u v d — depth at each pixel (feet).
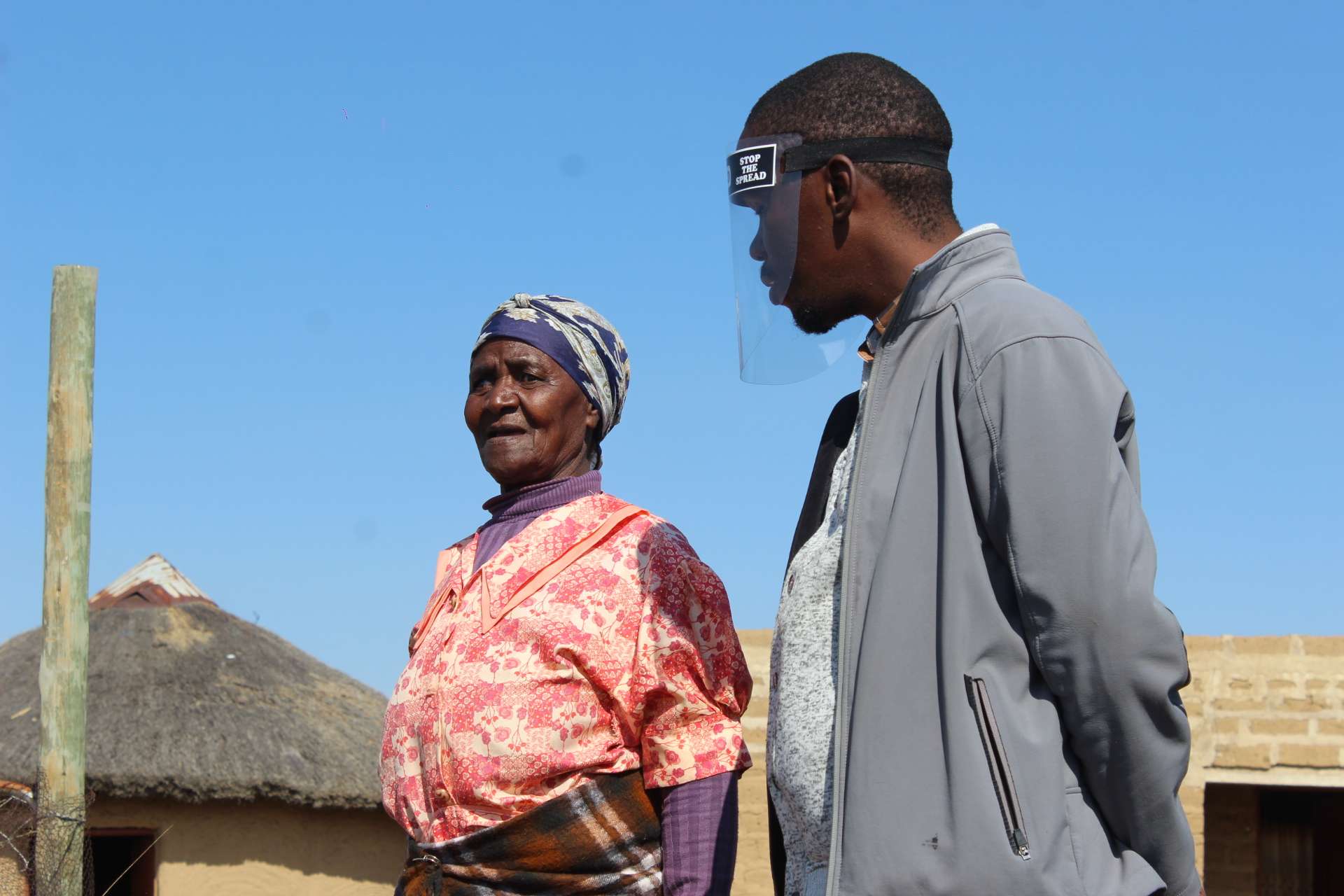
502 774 10.25
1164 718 7.07
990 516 7.46
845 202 8.59
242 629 40.19
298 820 34.68
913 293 8.20
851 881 7.29
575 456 11.94
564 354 11.81
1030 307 7.70
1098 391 7.34
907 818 7.24
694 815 10.41
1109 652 7.02
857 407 9.19
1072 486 7.17
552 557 10.95
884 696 7.48
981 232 8.22
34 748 32.04
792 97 8.88
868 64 8.84
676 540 11.18
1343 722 33.32
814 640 8.37
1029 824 7.06
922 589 7.61
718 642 10.90
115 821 33.55
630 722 10.56
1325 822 39.83
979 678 7.31
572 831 10.24
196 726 34.78
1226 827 40.70
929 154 8.64
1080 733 7.23
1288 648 33.94
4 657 38.19
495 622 10.69
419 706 10.70
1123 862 7.32
